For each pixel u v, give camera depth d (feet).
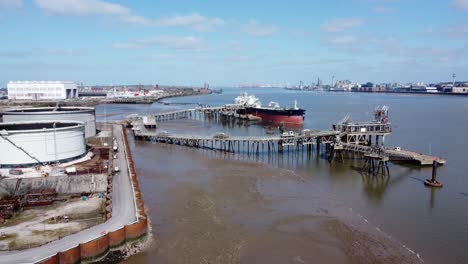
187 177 213.46
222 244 128.98
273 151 298.15
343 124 294.05
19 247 111.96
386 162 230.07
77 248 108.47
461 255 122.31
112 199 150.30
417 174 226.17
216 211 159.43
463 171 232.73
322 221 149.69
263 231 139.95
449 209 165.37
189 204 167.63
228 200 173.68
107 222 127.75
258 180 208.85
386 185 202.90
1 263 100.73
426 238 135.03
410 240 133.28
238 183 201.46
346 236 136.05
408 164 251.60
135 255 119.34
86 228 123.44
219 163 252.01
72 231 124.26
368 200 177.37
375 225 146.61
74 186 165.07
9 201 145.38
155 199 173.99
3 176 165.78
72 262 107.04
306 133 291.99
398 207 167.73
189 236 134.41
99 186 166.61
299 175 222.69
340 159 269.03
